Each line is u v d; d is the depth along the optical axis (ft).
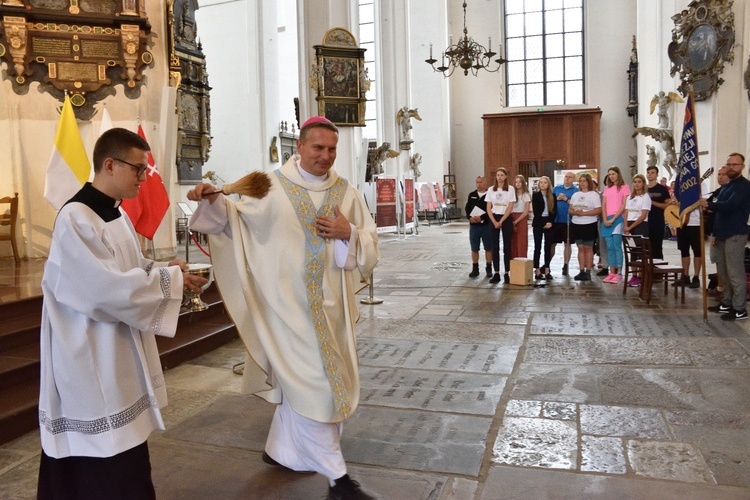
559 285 31.78
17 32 27.37
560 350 18.97
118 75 29.12
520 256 34.24
